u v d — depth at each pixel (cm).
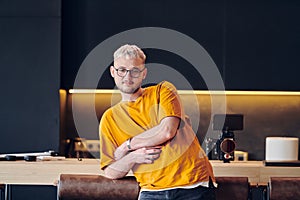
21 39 479
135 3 489
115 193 315
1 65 479
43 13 479
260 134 520
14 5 478
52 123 478
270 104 520
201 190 286
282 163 401
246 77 488
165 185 286
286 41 489
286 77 488
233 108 519
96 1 489
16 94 479
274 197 321
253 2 489
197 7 489
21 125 479
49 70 478
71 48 490
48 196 482
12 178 402
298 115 519
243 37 488
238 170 398
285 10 489
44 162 411
